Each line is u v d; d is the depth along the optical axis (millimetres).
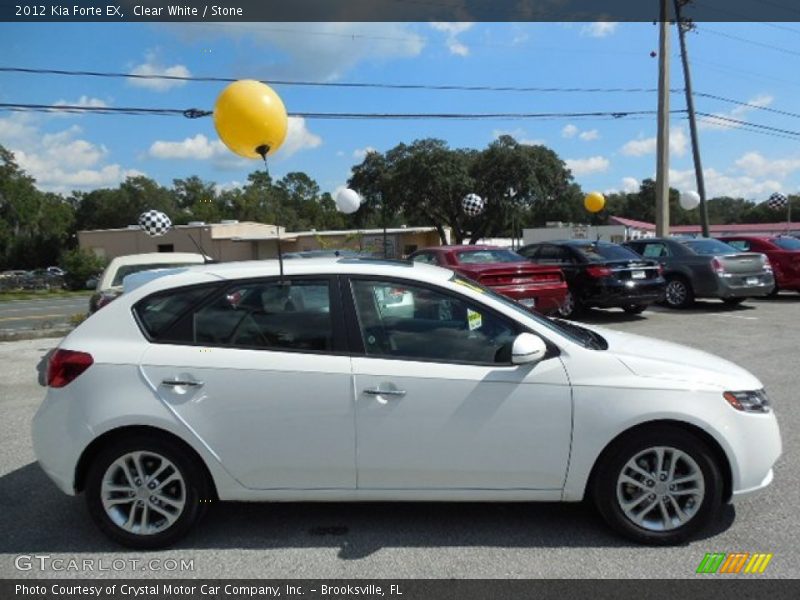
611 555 3324
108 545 3566
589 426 3371
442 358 3475
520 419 3383
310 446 3428
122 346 3529
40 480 4555
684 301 13102
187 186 93000
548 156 46188
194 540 3594
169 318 3578
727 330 10352
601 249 12188
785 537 3467
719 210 92000
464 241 49594
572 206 48656
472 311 3562
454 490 3451
